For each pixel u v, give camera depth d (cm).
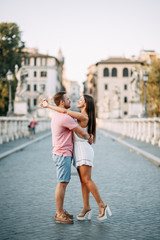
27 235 534
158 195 826
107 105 6988
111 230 560
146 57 10750
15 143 2466
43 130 5306
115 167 1319
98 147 2303
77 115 610
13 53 6031
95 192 614
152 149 1966
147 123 2755
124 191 870
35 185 952
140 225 587
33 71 11338
